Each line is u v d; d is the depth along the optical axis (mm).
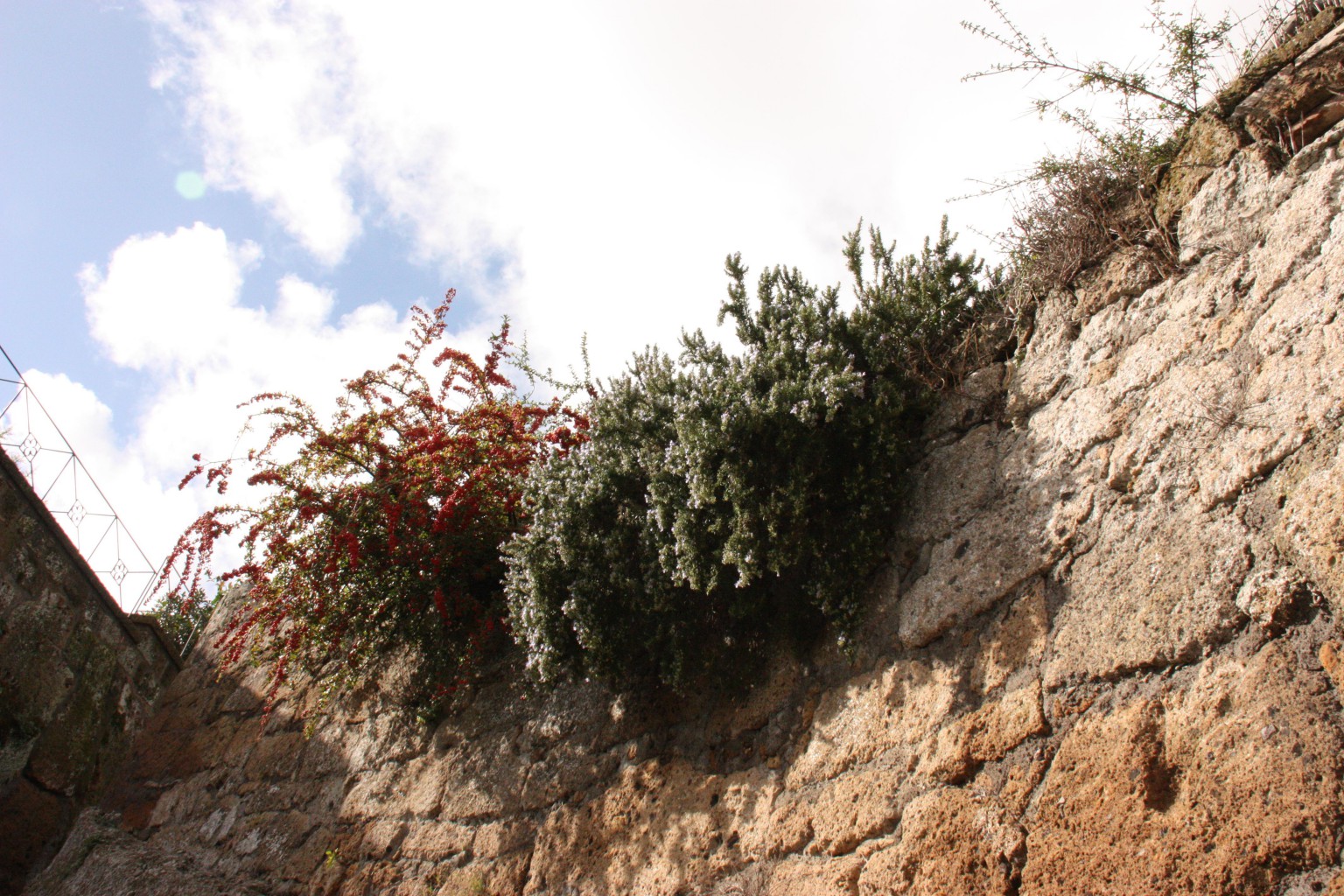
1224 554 2207
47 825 6020
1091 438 2758
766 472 3248
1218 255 2672
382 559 5082
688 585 3584
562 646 3711
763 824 3076
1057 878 2188
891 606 3145
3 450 5934
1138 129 3111
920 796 2646
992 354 3387
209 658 7473
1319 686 1893
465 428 5227
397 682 5320
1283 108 2662
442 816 4461
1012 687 2592
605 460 3750
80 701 6512
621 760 3836
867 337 3455
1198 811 1968
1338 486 1988
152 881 4824
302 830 5195
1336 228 2346
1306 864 1747
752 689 3518
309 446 5199
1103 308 3012
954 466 3217
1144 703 2221
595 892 3475
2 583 5906
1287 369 2283
